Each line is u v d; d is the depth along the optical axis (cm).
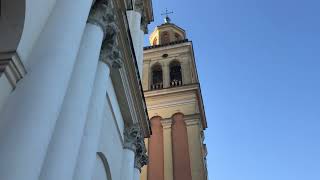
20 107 587
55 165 654
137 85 1388
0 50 597
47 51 669
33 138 559
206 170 2980
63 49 685
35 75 629
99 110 944
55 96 620
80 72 815
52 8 752
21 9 610
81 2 793
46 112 593
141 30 2069
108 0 996
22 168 529
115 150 1277
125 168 1348
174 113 2919
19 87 610
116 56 1134
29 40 644
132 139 1429
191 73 3272
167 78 3284
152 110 2972
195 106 2927
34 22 661
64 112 733
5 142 551
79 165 816
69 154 682
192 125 2812
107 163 1158
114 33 1057
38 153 553
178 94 3034
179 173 2547
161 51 3525
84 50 863
